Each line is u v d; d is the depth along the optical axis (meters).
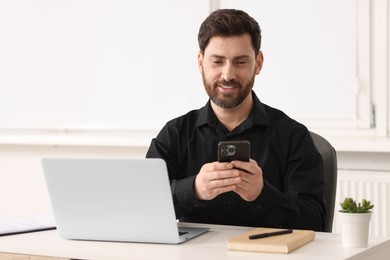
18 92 4.71
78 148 4.56
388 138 3.86
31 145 4.71
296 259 1.99
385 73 3.84
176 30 4.23
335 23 3.89
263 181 2.36
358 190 3.83
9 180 4.80
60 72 4.58
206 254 2.09
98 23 4.45
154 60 4.30
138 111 4.36
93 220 2.30
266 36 4.03
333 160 2.77
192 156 2.72
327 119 3.95
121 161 2.22
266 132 2.68
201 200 2.55
